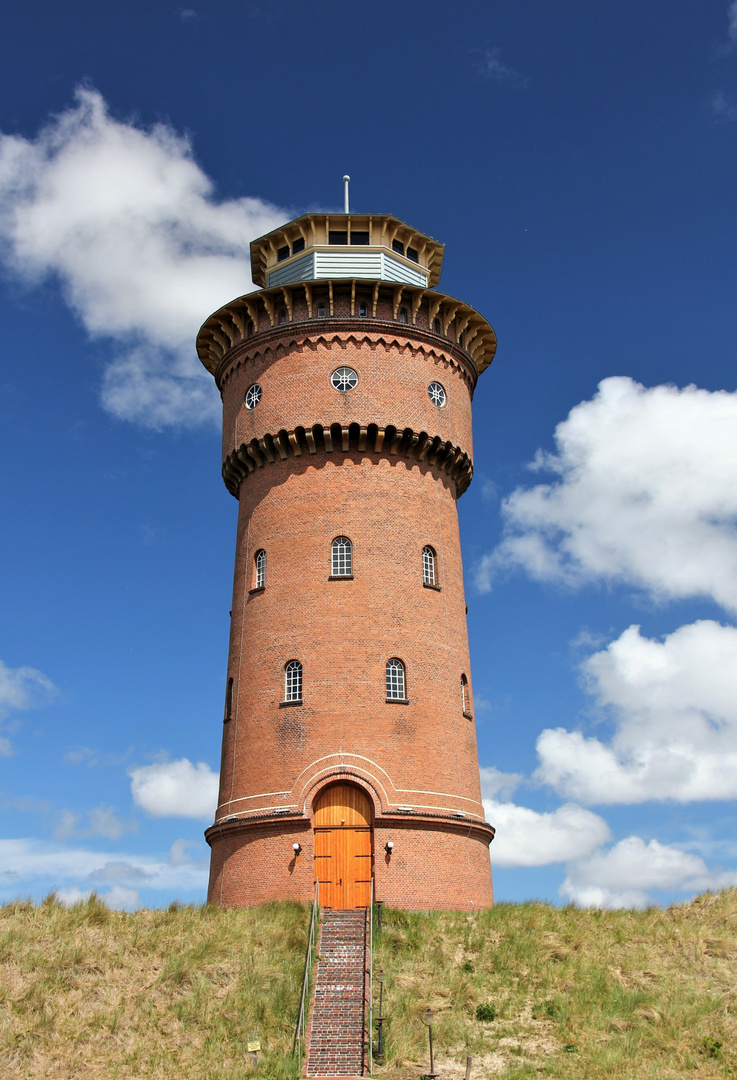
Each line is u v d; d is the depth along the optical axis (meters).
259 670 42.38
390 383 44.62
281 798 39.84
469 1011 31.20
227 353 48.19
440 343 46.75
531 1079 27.33
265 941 34.50
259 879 39.28
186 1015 30.28
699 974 33.22
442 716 41.78
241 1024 30.08
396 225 48.72
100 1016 29.73
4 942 32.19
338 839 39.25
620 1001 31.44
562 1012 30.89
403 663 41.69
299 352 45.09
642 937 35.75
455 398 47.03
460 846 40.41
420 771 40.28
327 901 38.44
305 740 40.28
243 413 46.12
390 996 31.59
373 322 45.16
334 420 43.75
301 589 42.50
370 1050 28.69
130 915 36.25
